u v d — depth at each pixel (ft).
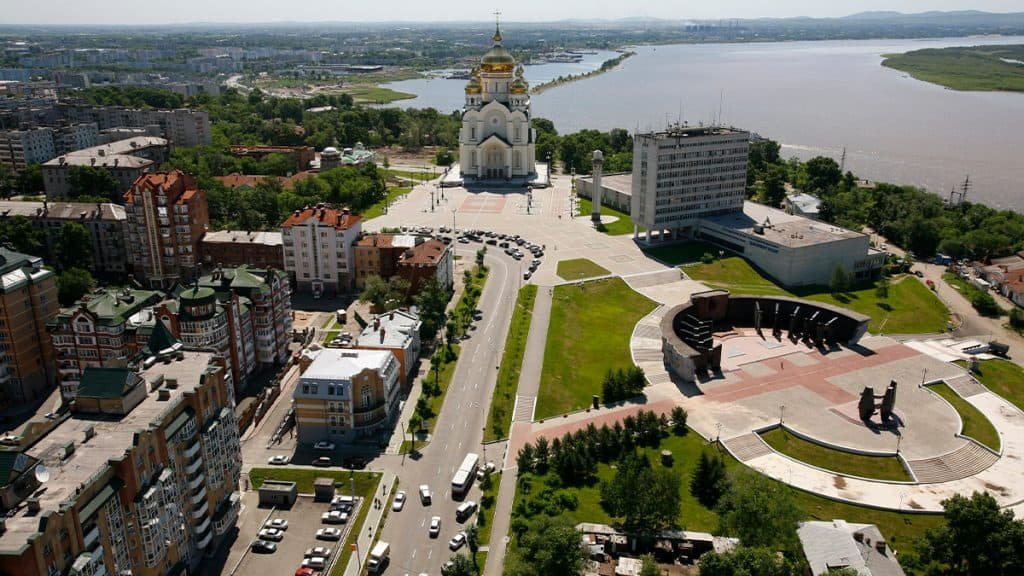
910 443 641.40
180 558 466.29
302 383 622.54
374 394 640.58
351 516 539.29
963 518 483.92
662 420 646.74
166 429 455.22
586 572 483.51
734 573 446.19
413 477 583.99
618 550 509.76
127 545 424.46
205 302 650.43
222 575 483.10
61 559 370.94
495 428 650.02
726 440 637.71
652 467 595.06
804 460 617.21
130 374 463.83
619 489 523.70
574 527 485.56
